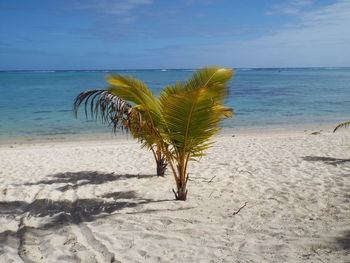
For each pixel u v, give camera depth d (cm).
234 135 1456
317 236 343
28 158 928
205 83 482
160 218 423
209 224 400
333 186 556
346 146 970
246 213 439
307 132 1505
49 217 440
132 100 494
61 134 1562
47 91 4312
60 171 751
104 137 1475
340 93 3625
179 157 495
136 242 352
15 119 2028
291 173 668
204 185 600
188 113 436
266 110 2344
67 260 322
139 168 774
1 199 518
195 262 304
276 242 336
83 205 489
